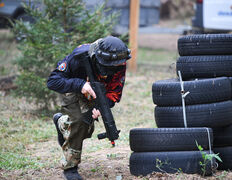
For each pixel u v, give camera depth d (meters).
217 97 7.63
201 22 26.50
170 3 53.22
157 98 7.86
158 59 29.42
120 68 6.88
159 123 7.93
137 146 7.49
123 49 6.38
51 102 15.54
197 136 7.32
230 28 25.69
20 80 14.34
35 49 13.90
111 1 25.14
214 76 8.09
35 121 13.43
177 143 7.34
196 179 7.07
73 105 7.07
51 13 14.40
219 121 7.66
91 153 9.83
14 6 28.31
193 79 8.21
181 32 31.48
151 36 40.34
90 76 6.77
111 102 7.14
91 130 7.38
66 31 14.62
